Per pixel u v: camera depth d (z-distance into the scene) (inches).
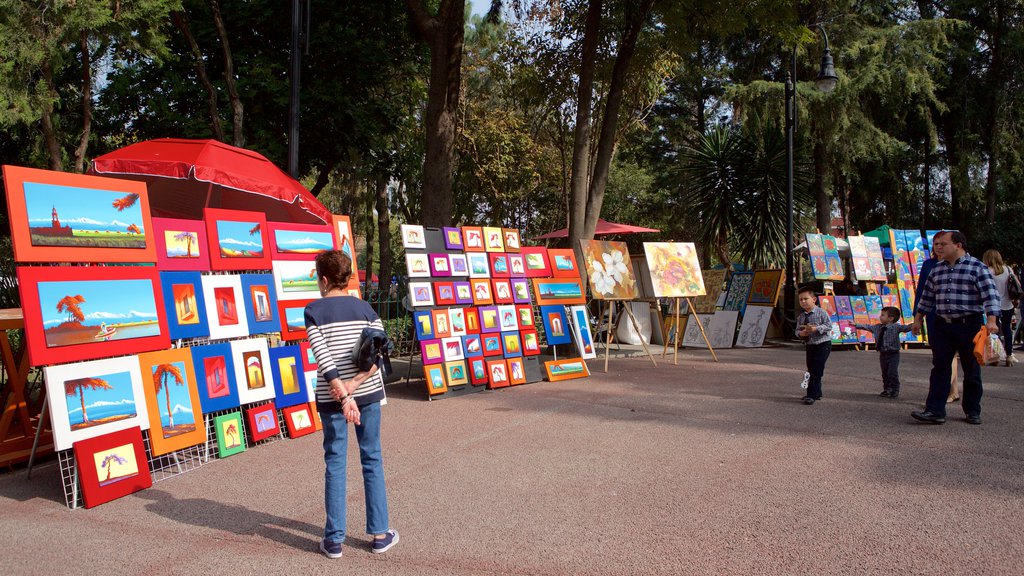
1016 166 984.3
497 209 947.3
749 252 684.1
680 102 1192.2
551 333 399.5
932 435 242.2
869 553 144.6
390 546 152.8
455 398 335.6
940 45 951.0
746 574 136.1
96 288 205.6
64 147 474.3
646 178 1166.3
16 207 188.5
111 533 165.9
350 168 772.0
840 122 885.8
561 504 178.9
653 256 455.2
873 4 982.4
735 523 163.0
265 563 145.8
